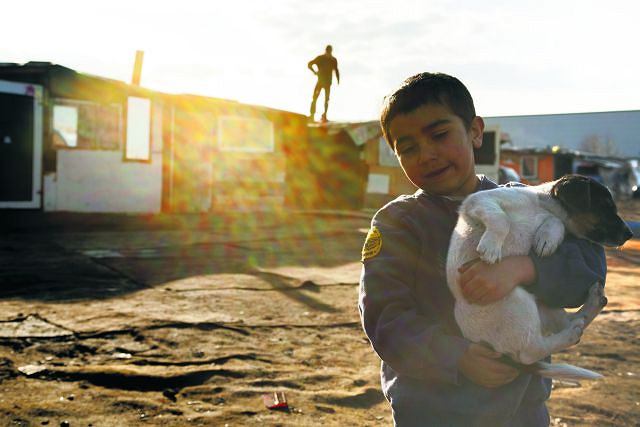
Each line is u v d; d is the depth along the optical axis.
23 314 5.79
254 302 6.65
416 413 1.75
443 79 1.74
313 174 19.91
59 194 15.32
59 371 4.31
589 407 3.94
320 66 19.81
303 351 5.00
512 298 1.55
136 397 3.93
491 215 1.58
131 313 5.96
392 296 1.74
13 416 3.54
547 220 1.63
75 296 6.66
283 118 18.88
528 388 1.80
